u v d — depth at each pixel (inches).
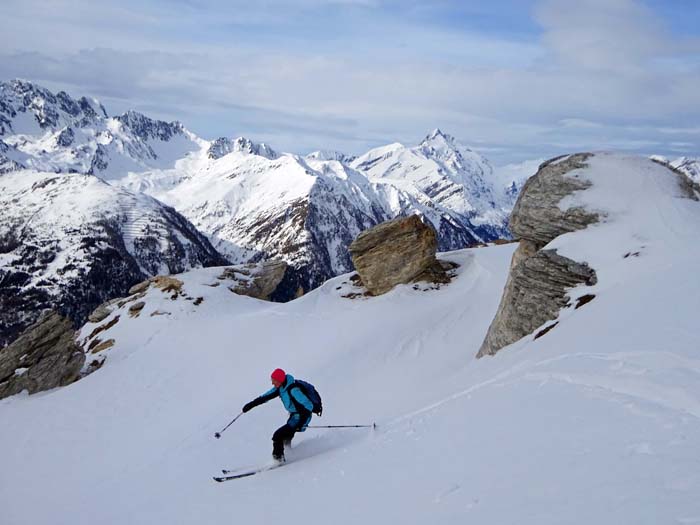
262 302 1897.1
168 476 668.1
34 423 1047.6
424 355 1055.0
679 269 606.5
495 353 805.2
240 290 1972.2
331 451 497.7
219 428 862.5
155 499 554.3
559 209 911.7
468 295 1325.0
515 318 800.9
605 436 263.6
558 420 308.3
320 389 1009.5
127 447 894.4
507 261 1428.4
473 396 467.5
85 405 1118.4
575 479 225.9
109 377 1284.4
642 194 857.5
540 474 243.1
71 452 909.2
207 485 530.9
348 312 1407.5
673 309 468.4
